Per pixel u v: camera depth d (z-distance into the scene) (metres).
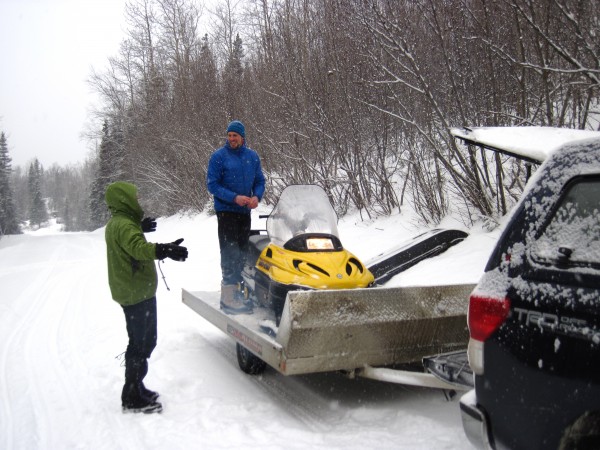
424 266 6.84
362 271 4.59
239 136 5.62
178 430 3.84
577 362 2.12
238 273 5.56
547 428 2.22
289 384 4.67
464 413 2.64
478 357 2.54
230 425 3.86
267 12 16.69
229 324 4.89
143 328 4.23
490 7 7.56
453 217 8.07
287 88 12.48
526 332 2.33
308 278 4.36
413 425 3.67
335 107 10.72
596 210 2.28
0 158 69.56
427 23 8.61
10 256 17.97
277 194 13.77
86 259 16.02
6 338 6.66
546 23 6.41
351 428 3.73
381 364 4.02
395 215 9.37
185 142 21.36
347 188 10.79
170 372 5.06
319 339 3.75
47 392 4.74
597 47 6.14
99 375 5.11
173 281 10.43
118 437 3.79
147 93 29.72
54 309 8.34
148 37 33.72
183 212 23.36
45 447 3.69
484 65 7.91
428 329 4.07
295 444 3.52
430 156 8.95
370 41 9.46
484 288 2.56
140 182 30.39
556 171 2.48
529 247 2.46
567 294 2.20
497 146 3.62
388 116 9.50
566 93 7.00
